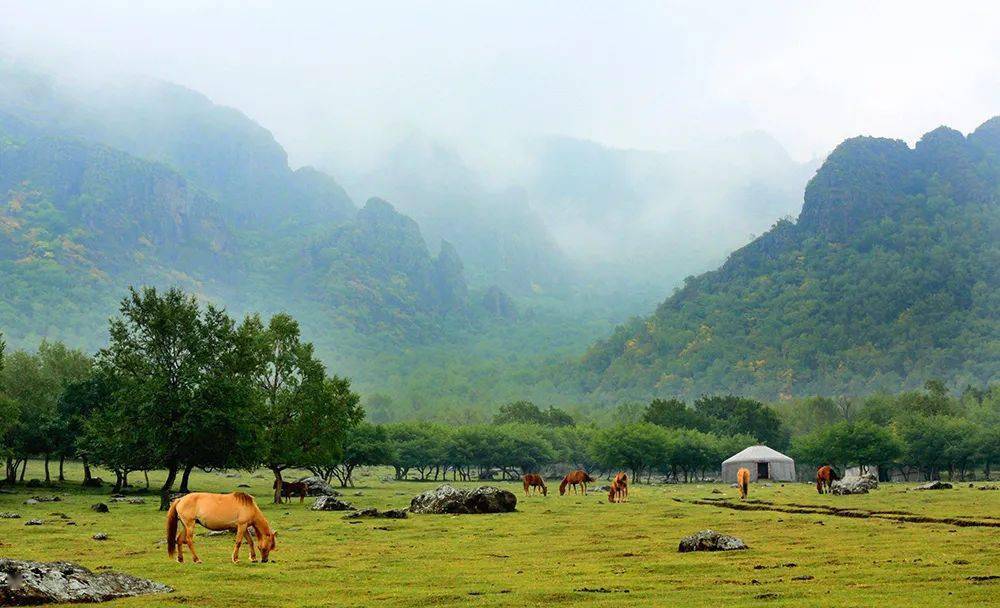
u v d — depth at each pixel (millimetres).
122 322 74000
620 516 54750
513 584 24266
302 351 81688
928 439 168125
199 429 70250
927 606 18969
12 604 18672
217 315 77125
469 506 58438
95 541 36969
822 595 20984
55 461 150875
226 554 31547
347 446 126875
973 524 44094
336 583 24531
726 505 67250
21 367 100625
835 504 64688
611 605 20125
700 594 21625
